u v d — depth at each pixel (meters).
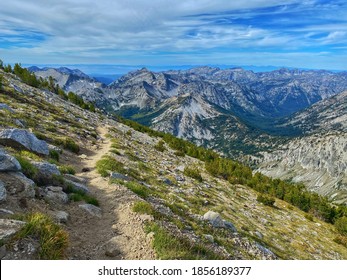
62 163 23.88
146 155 46.50
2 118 27.75
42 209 12.48
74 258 10.38
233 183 64.56
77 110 70.75
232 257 17.31
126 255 11.19
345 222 58.25
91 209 14.53
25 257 8.80
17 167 13.77
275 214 50.47
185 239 13.36
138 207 15.70
